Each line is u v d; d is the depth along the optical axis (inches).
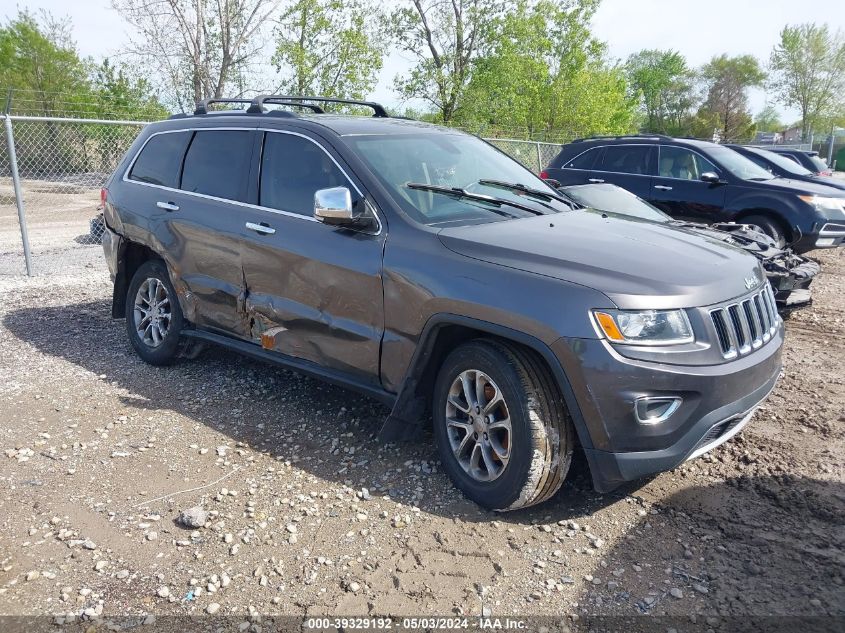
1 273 359.6
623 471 120.3
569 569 118.6
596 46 1146.0
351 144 162.9
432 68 959.0
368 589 113.7
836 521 131.2
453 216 152.7
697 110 2795.3
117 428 172.9
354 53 756.6
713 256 140.2
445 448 142.0
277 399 191.5
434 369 146.8
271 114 183.9
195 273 192.9
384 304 145.3
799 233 369.4
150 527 130.7
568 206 175.9
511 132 1014.4
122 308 233.3
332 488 144.7
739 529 129.3
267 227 170.2
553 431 125.6
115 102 903.7
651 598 111.0
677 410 119.3
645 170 419.5
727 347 125.6
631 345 117.0
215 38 717.9
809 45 1939.0
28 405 186.7
